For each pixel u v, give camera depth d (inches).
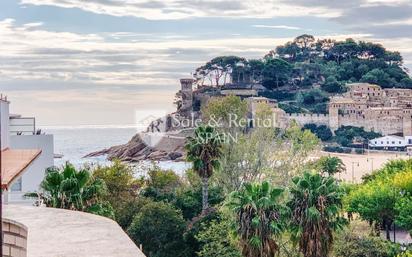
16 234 390.0
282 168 3548.2
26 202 1829.5
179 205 2805.1
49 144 1883.6
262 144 3565.5
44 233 636.7
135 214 2522.1
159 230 2290.8
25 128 2060.8
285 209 1728.6
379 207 3024.1
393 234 3336.6
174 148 7519.7
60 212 753.0
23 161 847.1
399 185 3454.7
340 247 2172.7
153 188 2881.4
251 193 1643.7
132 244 591.2
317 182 1750.7
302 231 1731.1
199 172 2753.4
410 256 2118.6
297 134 3639.3
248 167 3531.0
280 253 2003.0
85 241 595.2
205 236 2106.3
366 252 2178.9
